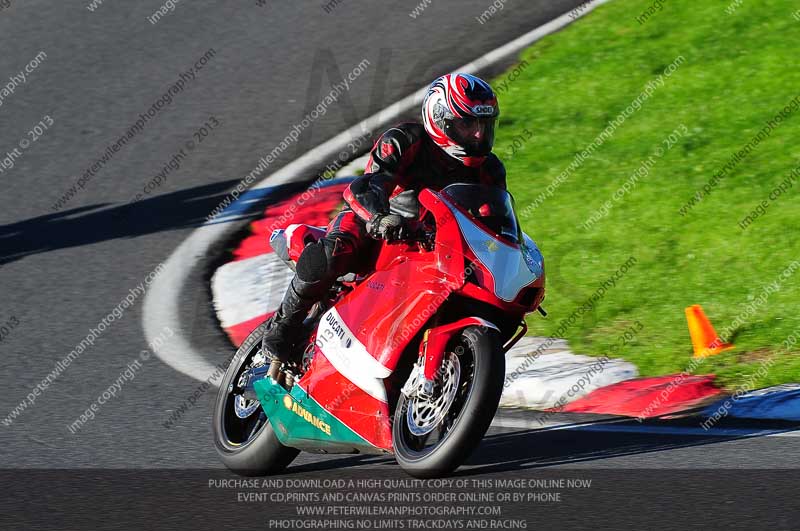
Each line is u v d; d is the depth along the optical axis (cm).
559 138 2720
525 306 1209
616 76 3002
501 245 1190
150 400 1587
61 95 3206
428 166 1255
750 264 2058
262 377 1342
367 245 1277
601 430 1423
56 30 3650
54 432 1448
